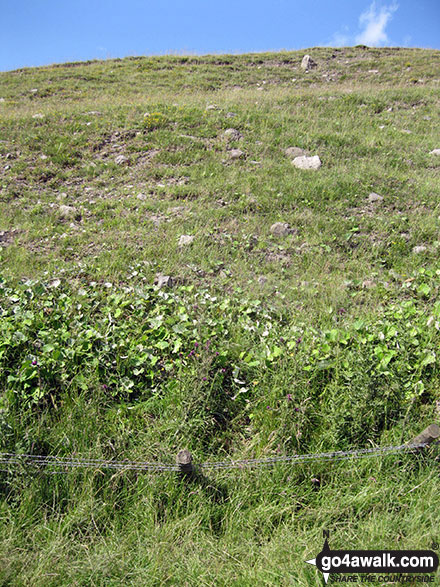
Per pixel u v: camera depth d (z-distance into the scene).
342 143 10.91
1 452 3.27
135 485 3.32
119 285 5.76
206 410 3.82
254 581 2.81
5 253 6.51
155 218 7.60
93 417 3.67
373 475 3.41
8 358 4.25
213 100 14.43
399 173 9.30
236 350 4.42
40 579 2.74
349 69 22.03
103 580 2.79
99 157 10.34
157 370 4.18
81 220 7.73
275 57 24.52
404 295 5.66
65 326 4.55
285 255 6.74
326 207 7.93
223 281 5.92
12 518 3.05
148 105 13.30
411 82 19.14
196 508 3.25
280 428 3.63
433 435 3.37
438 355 4.35
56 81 21.44
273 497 3.34
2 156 10.20
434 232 7.10
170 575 2.83
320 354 4.29
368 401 3.69
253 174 9.05
